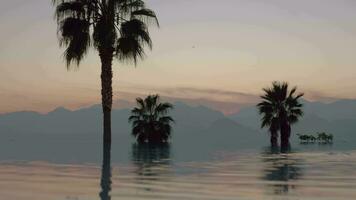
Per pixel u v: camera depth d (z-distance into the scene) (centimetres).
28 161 1662
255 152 2553
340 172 1330
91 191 923
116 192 913
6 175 1195
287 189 974
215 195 889
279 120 4356
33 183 1036
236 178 1158
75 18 2489
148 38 2538
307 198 866
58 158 1822
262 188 983
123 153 2277
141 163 1606
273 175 1242
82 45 2466
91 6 2498
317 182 1085
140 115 4559
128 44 2470
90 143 3825
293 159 1916
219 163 1656
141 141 4512
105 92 2448
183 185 1016
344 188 991
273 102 4406
